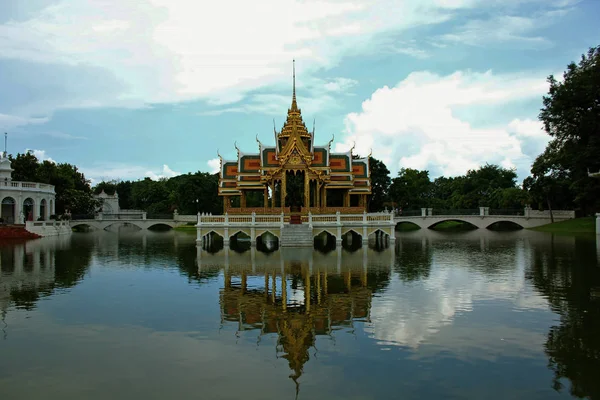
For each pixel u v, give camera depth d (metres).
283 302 19.80
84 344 14.43
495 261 32.78
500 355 13.22
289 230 45.41
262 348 14.00
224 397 10.82
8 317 17.48
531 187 80.19
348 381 11.63
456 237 62.34
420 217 87.12
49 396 10.91
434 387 11.26
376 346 14.06
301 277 26.08
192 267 30.75
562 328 15.56
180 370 12.37
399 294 21.16
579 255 35.56
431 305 18.95
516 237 59.84
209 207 105.62
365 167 58.25
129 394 11.01
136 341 14.70
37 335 15.31
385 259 34.53
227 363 12.85
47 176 85.06
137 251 43.00
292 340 14.70
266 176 51.25
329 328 15.90
